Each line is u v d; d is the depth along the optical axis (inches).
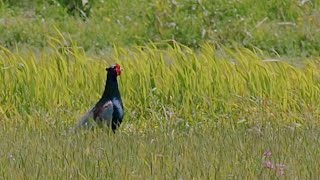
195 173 730.2
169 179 714.8
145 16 1745.8
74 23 1727.4
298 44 1662.2
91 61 1274.6
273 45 1652.3
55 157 792.3
